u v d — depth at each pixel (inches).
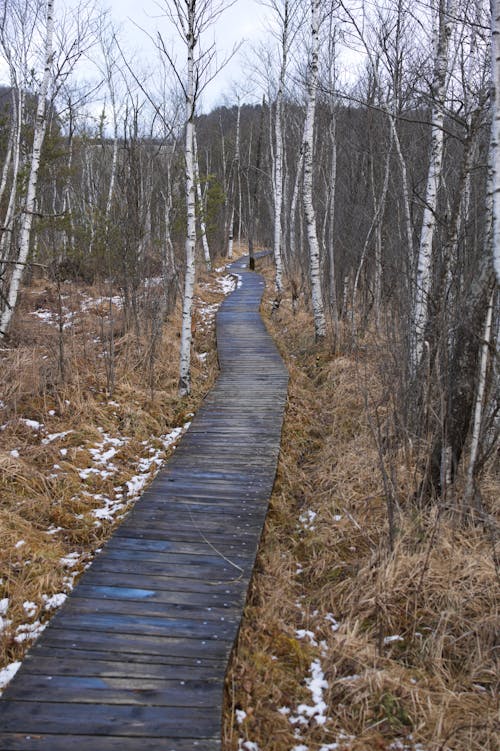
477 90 263.6
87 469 252.5
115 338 446.3
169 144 726.5
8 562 177.0
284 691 135.0
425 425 224.7
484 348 183.6
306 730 126.1
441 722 126.8
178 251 693.3
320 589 176.6
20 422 270.5
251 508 202.4
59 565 181.6
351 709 131.4
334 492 236.5
